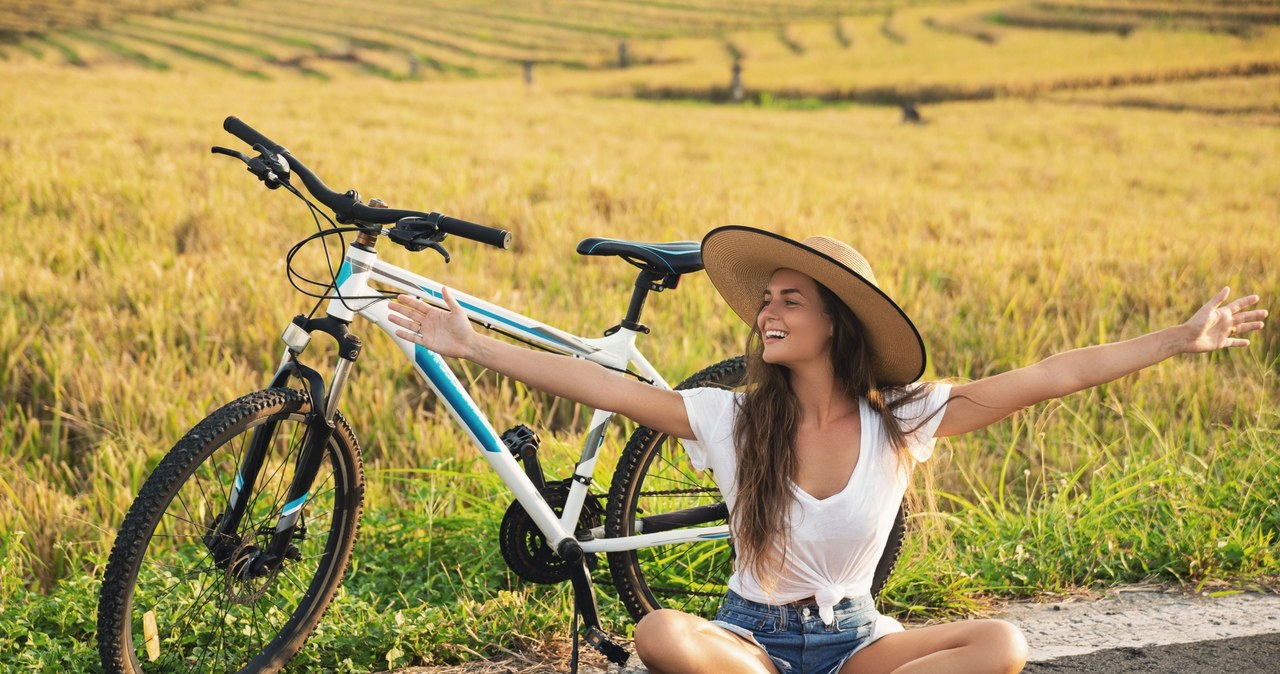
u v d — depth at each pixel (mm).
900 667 2609
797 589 2803
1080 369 2699
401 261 7762
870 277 2762
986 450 5156
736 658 2615
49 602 3441
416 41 64938
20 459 4688
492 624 3510
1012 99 39344
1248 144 23547
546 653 3471
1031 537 4227
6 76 24594
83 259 7477
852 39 61031
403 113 20766
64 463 4473
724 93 43062
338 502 3367
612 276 7816
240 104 20938
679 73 49219
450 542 4023
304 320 3178
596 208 10594
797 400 2795
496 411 5168
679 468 4133
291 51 61562
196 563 3713
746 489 2742
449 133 18188
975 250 9172
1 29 65375
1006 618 3746
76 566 3842
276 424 3117
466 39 66062
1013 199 14742
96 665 3195
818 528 2723
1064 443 5129
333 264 7426
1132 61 46594
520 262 7938
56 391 5047
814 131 24828
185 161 11969
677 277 3531
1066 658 3387
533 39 66438
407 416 5023
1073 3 65812
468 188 11102
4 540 3820
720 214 10367
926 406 2803
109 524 4160
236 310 6211
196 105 20094
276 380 3195
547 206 9773
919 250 9062
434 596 3760
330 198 3070
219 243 8203
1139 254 9266
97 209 8852
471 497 4180
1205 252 9242
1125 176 18062
